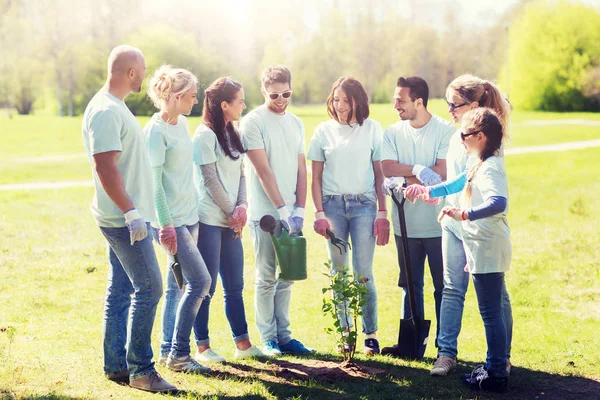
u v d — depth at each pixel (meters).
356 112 5.20
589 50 68.12
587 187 17.00
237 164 4.95
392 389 4.32
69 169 22.20
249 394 4.17
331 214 5.28
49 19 85.69
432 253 5.20
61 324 6.23
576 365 4.95
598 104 67.56
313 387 4.34
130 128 4.07
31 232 11.25
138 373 4.22
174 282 4.88
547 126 42.72
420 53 104.50
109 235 4.12
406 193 4.60
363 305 4.94
